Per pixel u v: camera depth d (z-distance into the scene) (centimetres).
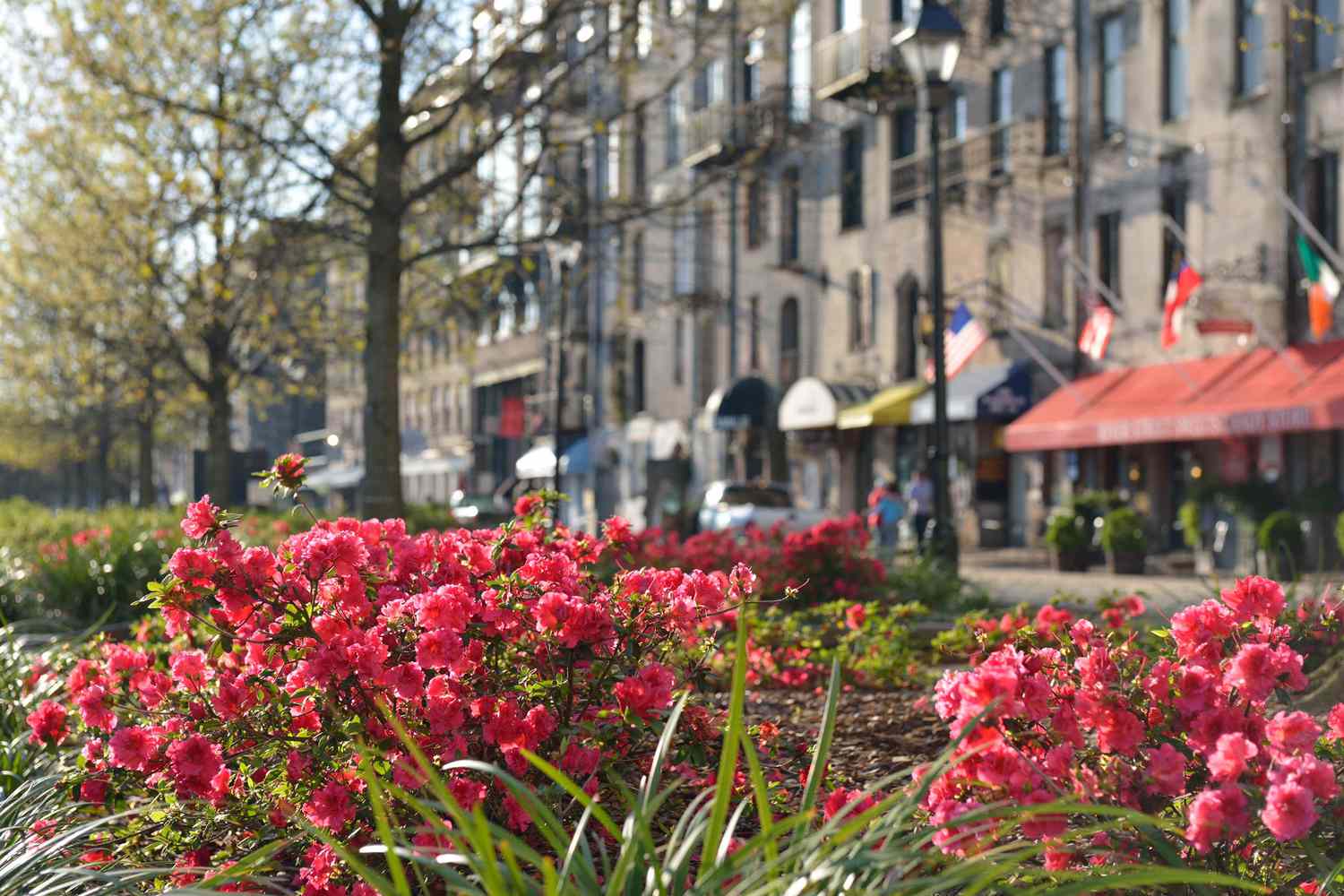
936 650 930
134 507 3306
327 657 425
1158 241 2898
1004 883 339
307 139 1780
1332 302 2291
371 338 1819
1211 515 2638
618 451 5188
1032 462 3303
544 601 435
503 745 426
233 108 2028
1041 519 3259
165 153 2192
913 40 1875
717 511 3167
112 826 456
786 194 4206
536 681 445
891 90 2033
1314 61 2558
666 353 4912
